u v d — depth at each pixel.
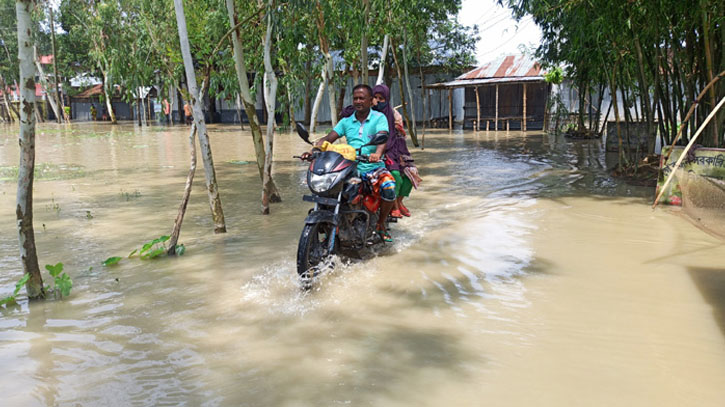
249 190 10.67
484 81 29.77
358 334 4.09
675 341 3.94
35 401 3.23
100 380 3.47
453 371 3.53
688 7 8.81
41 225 7.72
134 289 5.12
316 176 5.30
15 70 43.88
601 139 22.06
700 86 10.23
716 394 3.25
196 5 17.91
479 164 14.49
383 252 6.25
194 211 8.66
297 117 39.44
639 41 11.05
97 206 9.09
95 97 54.50
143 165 14.82
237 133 29.66
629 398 3.21
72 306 4.73
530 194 9.87
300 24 8.28
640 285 5.08
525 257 5.98
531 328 4.17
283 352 3.81
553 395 3.25
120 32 8.79
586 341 3.95
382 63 17.66
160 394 3.29
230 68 12.18
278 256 6.10
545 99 31.42
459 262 5.83
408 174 6.62
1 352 3.86
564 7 10.45
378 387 3.34
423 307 4.61
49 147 20.88
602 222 7.57
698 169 7.10
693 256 5.94
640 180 10.93
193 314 4.50
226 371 3.56
